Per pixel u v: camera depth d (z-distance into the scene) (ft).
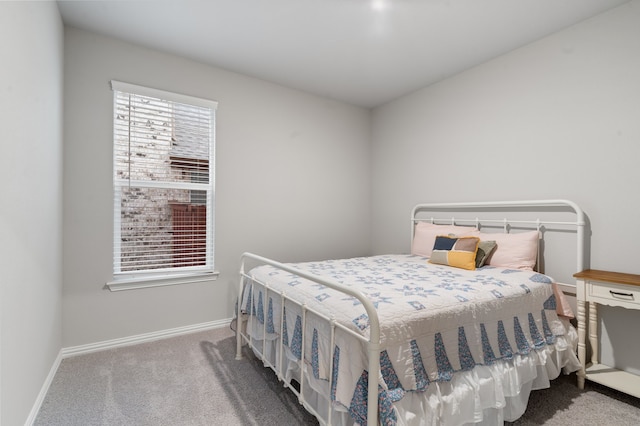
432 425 4.22
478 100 9.33
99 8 6.84
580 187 7.26
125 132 8.25
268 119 10.55
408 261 8.91
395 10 6.86
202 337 8.80
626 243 6.61
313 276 4.77
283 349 5.78
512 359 5.45
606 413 5.57
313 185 11.57
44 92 5.72
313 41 8.16
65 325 7.50
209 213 9.56
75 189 7.59
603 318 6.90
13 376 4.28
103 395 5.94
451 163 10.08
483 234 8.53
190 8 6.84
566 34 7.48
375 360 3.68
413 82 10.58
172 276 8.84
